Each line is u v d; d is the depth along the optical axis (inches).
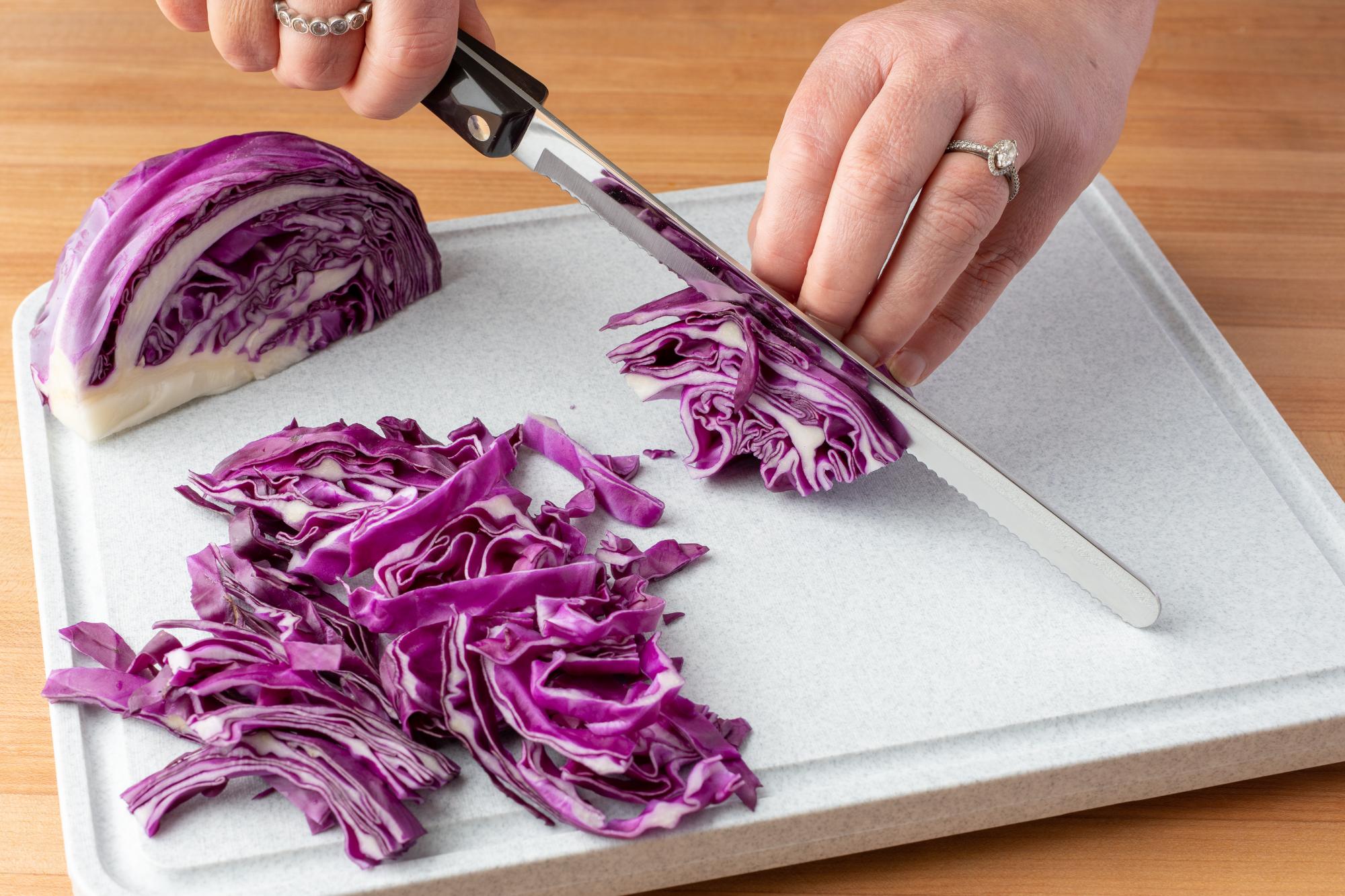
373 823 25.5
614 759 25.8
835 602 27.9
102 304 28.4
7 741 27.3
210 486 28.3
